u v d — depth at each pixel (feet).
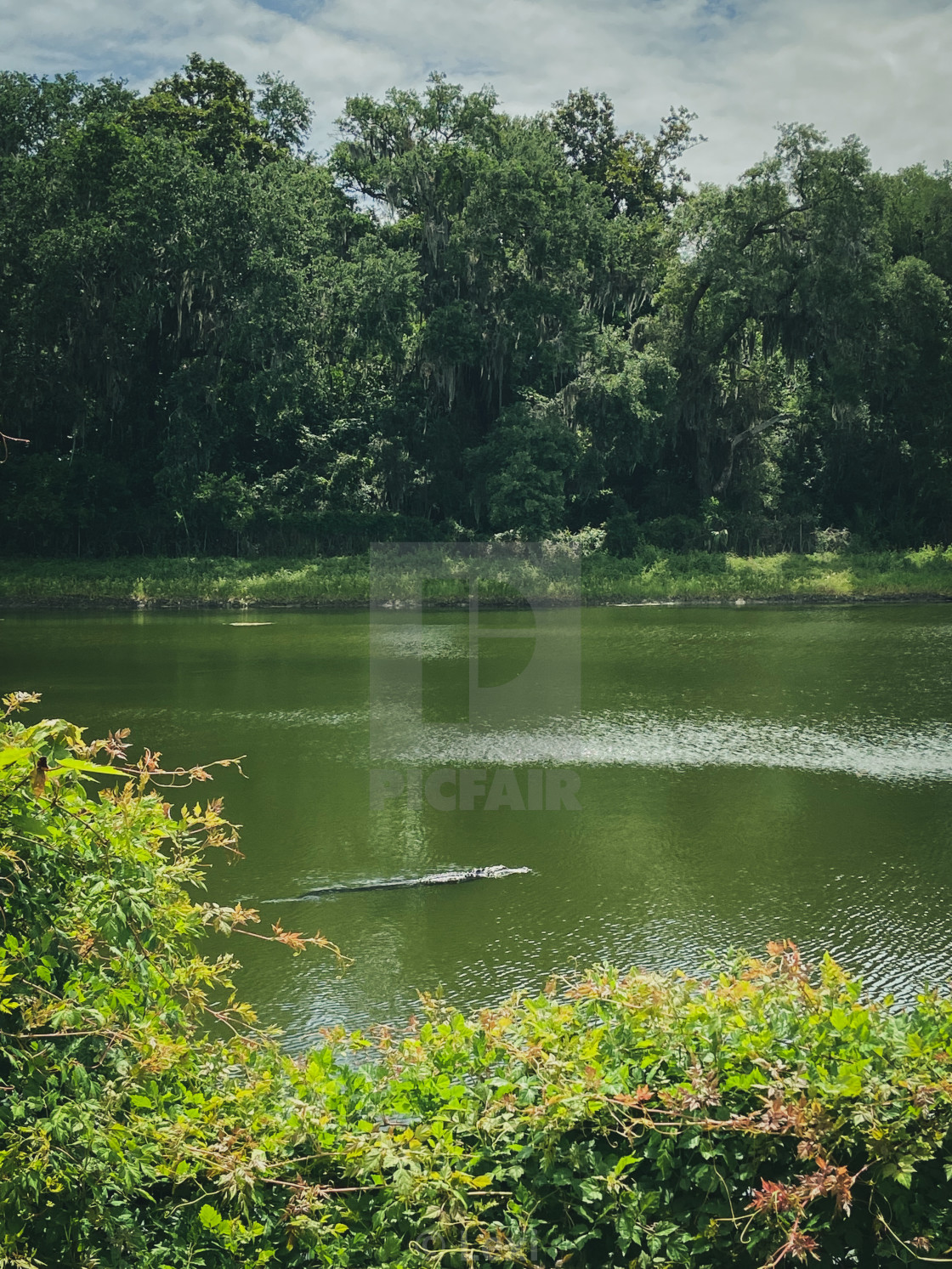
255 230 142.72
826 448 187.83
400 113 162.20
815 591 148.15
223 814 42.68
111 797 11.63
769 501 177.58
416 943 29.58
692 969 27.78
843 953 29.07
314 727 60.85
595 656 91.09
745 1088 10.51
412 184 159.12
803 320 168.45
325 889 34.01
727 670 82.79
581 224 156.56
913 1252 9.89
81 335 145.38
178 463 150.82
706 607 139.74
